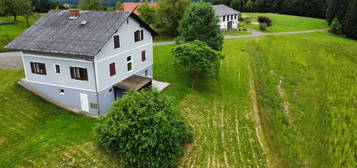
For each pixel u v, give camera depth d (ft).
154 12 189.37
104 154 53.57
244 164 53.42
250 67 123.54
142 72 90.02
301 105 81.10
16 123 62.39
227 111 78.33
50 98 75.25
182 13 183.52
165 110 55.11
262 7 362.94
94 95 68.80
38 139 58.34
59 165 50.16
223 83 101.19
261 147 59.57
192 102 82.12
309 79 106.11
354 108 78.38
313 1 324.39
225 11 232.73
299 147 58.95
